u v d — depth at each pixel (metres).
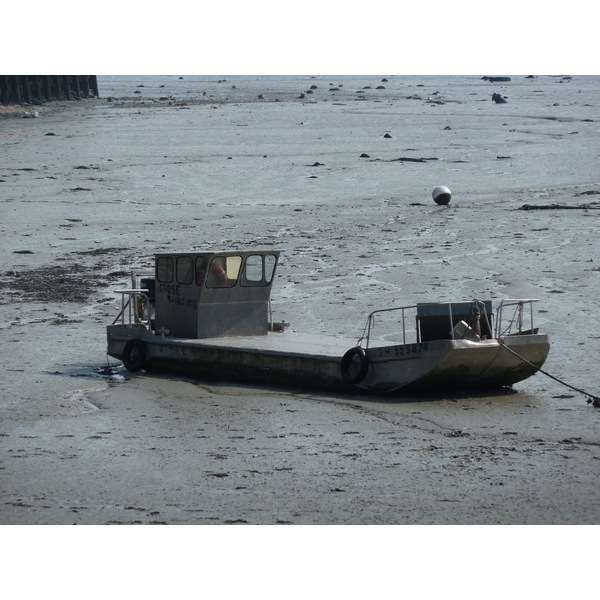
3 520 28.38
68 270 77.38
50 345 55.28
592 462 33.62
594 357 49.91
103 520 28.27
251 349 45.88
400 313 61.25
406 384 42.06
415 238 90.50
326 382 44.09
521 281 70.69
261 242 89.00
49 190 123.81
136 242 89.38
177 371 48.59
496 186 129.00
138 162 154.88
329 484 31.44
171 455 34.94
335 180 135.12
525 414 40.12
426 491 30.62
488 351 41.53
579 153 165.38
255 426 38.72
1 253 84.44
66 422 39.78
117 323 56.19
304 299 65.94
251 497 30.23
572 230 92.44
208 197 119.31
